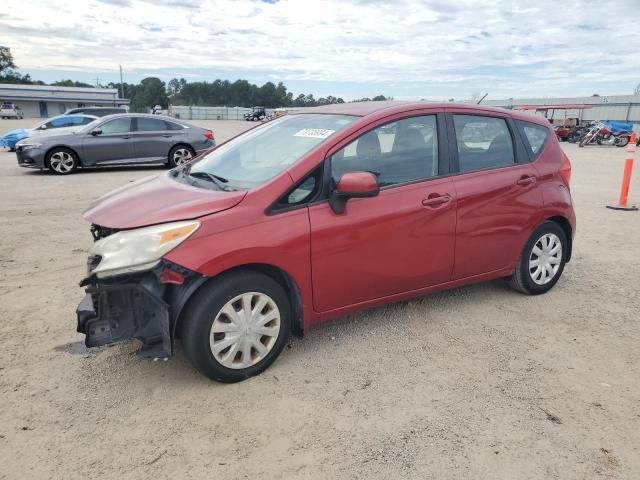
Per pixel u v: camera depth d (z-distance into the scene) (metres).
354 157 3.64
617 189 11.62
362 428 2.86
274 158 3.70
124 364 3.52
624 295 4.89
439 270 4.05
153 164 14.30
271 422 2.91
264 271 3.39
